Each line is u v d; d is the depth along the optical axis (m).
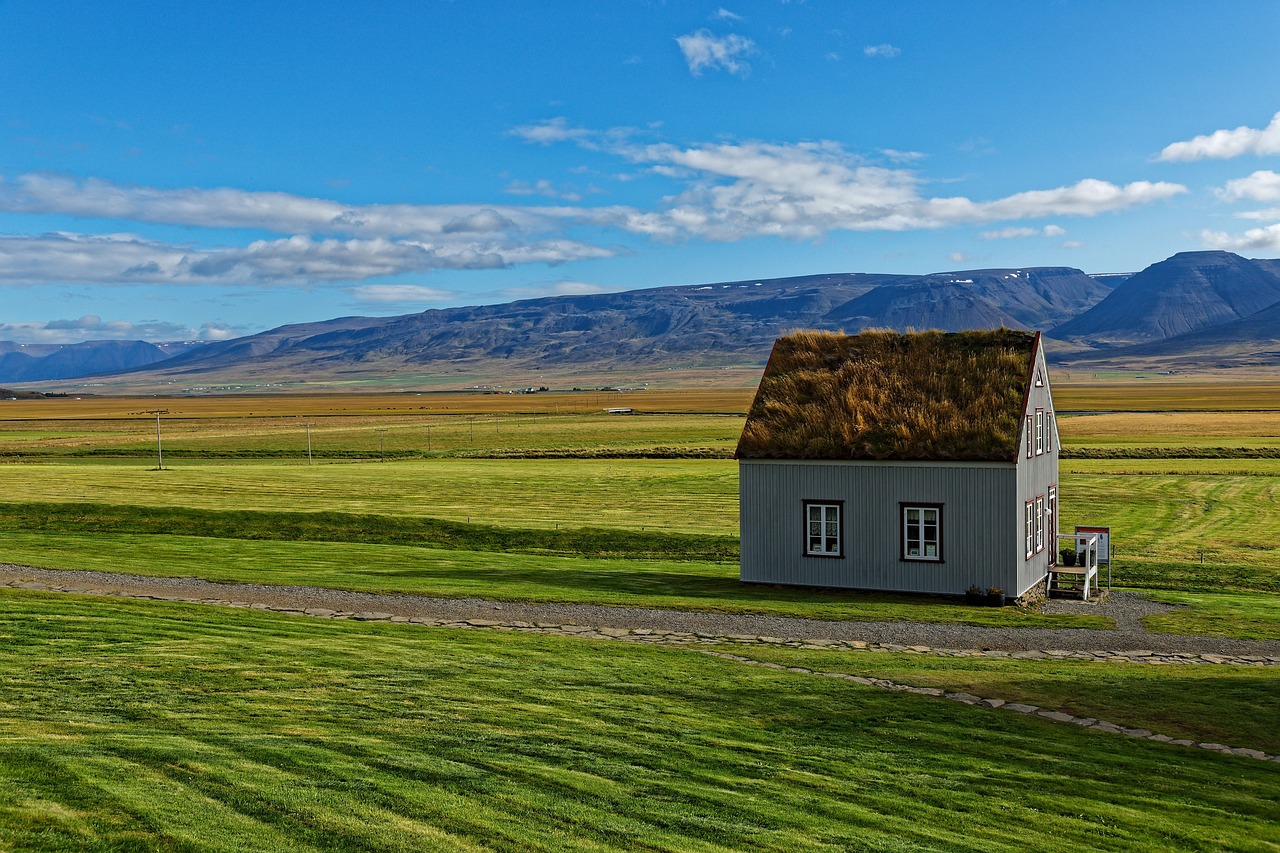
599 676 22.09
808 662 25.59
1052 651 28.41
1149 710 21.28
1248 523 59.16
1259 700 22.14
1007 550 36.03
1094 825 14.23
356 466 95.12
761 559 39.38
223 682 19.48
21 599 27.86
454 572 39.44
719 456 106.75
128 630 24.14
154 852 10.84
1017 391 37.81
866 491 37.97
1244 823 14.76
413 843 11.70
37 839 10.79
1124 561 45.53
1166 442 113.19
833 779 15.61
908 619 32.56
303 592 33.50
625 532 51.25
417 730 16.75
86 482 71.25
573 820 12.89
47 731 15.18
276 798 12.80
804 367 42.12
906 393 39.34
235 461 110.50
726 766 15.89
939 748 17.78
